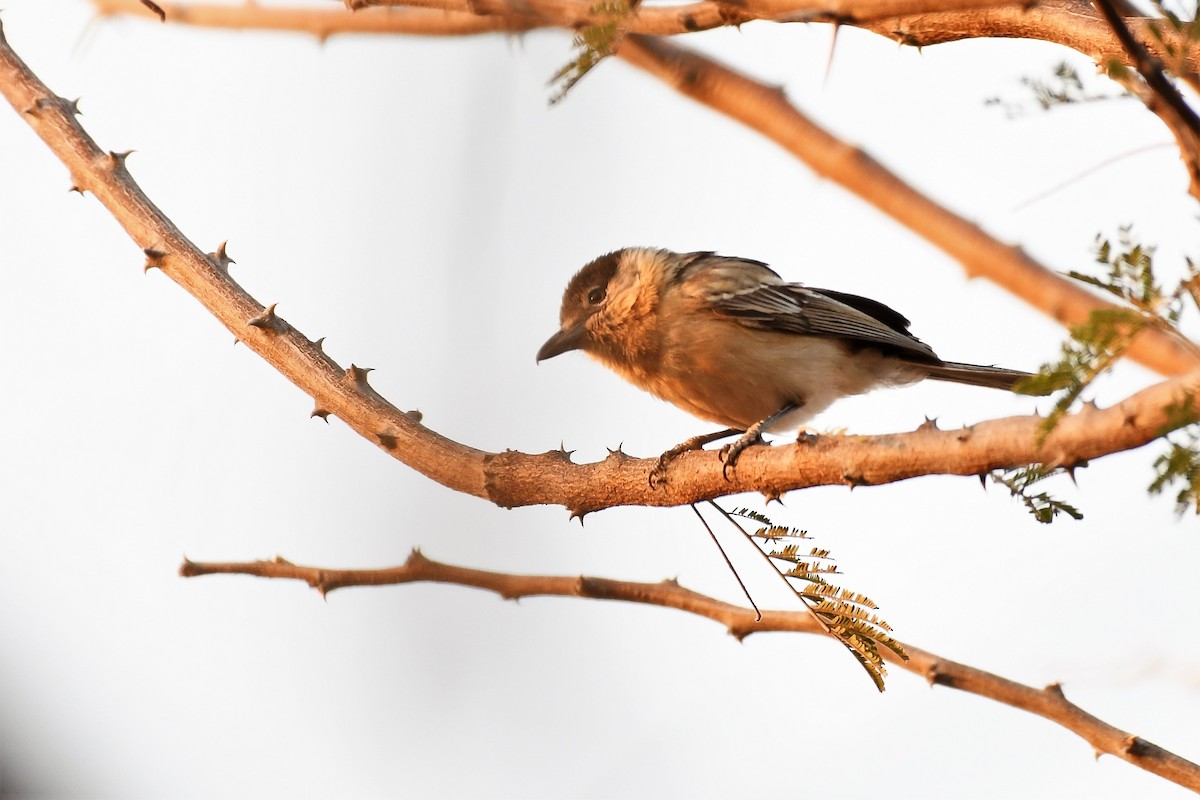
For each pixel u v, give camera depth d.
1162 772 8.45
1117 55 7.84
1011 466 7.47
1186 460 6.01
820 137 10.20
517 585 9.91
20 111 9.77
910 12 7.09
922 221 9.78
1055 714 8.73
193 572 9.77
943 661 8.95
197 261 9.54
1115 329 5.91
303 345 9.59
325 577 9.71
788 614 9.59
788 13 7.39
